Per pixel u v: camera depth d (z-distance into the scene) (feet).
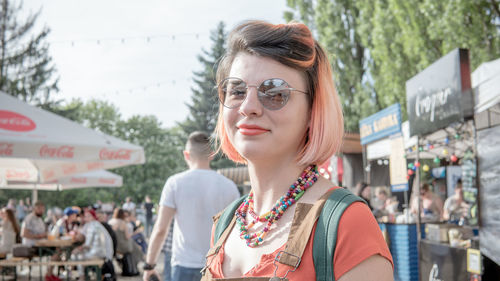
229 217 3.83
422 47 41.01
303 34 3.31
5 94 20.44
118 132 159.43
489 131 13.55
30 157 18.25
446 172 34.01
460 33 34.88
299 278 2.83
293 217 3.11
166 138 157.58
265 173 3.43
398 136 22.95
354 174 42.57
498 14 34.47
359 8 54.70
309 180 3.28
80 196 121.70
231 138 3.42
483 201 13.71
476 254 13.88
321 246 2.83
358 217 2.83
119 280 30.19
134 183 134.10
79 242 29.73
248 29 3.39
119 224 32.17
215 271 3.43
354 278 2.70
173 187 11.41
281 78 3.21
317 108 3.34
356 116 56.54
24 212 83.97
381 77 51.90
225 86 3.55
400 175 22.95
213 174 11.67
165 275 13.55
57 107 118.11
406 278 20.89
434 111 16.97
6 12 113.50
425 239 18.76
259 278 2.92
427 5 36.88
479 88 14.33
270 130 3.21
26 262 27.35
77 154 19.51
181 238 11.19
